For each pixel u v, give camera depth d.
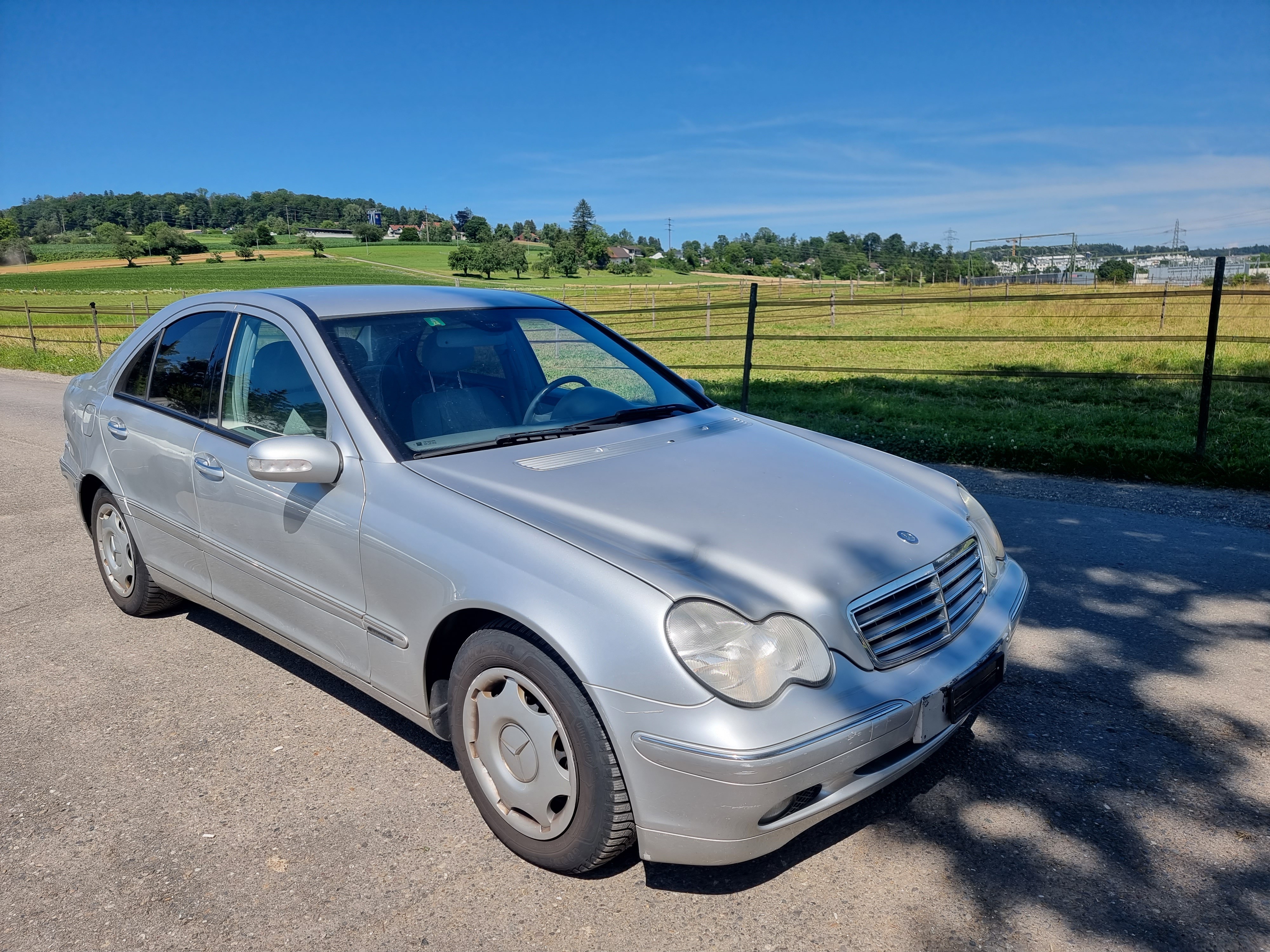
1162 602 4.31
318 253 152.12
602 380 3.66
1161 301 24.53
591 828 2.29
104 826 2.71
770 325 28.89
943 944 2.18
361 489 2.85
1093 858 2.48
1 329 29.47
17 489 7.14
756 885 2.42
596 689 2.18
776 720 2.11
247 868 2.51
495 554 2.46
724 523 2.54
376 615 2.81
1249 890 2.34
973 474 7.25
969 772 2.92
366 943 2.21
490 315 3.66
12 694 3.59
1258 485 6.59
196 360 3.72
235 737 3.23
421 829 2.68
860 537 2.58
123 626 4.28
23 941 2.24
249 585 3.38
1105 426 9.45
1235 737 3.09
